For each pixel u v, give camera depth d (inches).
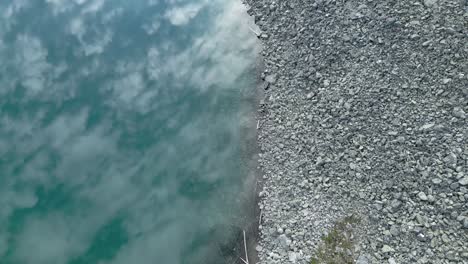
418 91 717.3
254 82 891.4
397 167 644.1
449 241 549.3
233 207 701.3
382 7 848.9
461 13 773.3
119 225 708.0
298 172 707.4
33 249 688.4
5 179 802.8
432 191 601.9
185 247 665.6
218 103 874.8
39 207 751.1
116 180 778.2
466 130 644.1
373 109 725.3
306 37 891.4
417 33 782.5
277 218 662.5
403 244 565.9
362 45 818.2
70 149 846.5
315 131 747.4
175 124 858.1
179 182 755.4
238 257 637.9
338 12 887.7
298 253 604.1
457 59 723.4
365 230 598.2
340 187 658.8
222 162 770.8
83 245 687.7
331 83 796.6
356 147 693.3
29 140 874.8
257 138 792.9
